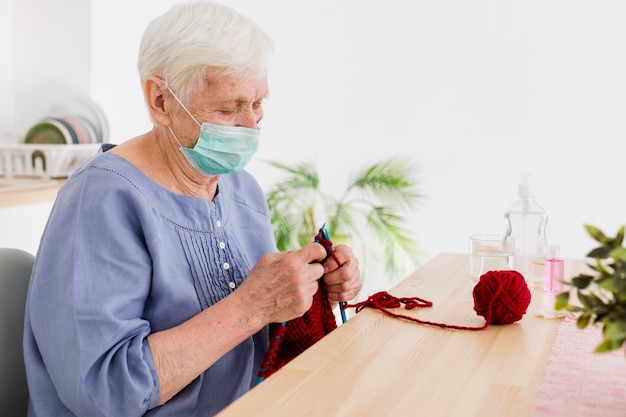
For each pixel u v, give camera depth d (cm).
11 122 326
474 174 357
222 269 146
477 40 350
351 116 370
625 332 81
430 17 355
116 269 130
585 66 338
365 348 120
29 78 324
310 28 371
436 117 359
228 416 94
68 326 127
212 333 128
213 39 137
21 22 321
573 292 155
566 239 347
